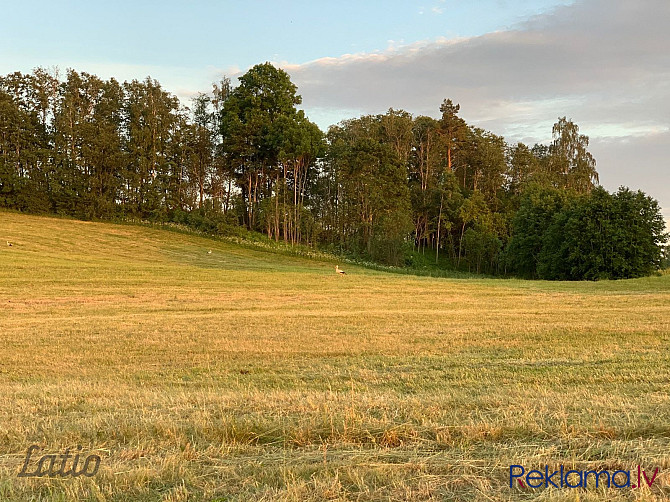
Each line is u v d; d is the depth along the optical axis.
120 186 73.94
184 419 7.47
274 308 25.89
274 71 78.06
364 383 11.07
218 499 4.98
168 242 62.78
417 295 32.00
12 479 5.49
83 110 81.38
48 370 13.30
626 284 38.38
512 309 25.17
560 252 58.75
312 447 6.28
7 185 70.25
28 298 27.28
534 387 10.09
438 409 7.61
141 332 18.42
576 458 5.65
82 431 7.04
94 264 41.41
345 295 31.44
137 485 5.27
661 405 7.63
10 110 73.56
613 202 56.34
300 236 75.88
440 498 4.88
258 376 12.12
